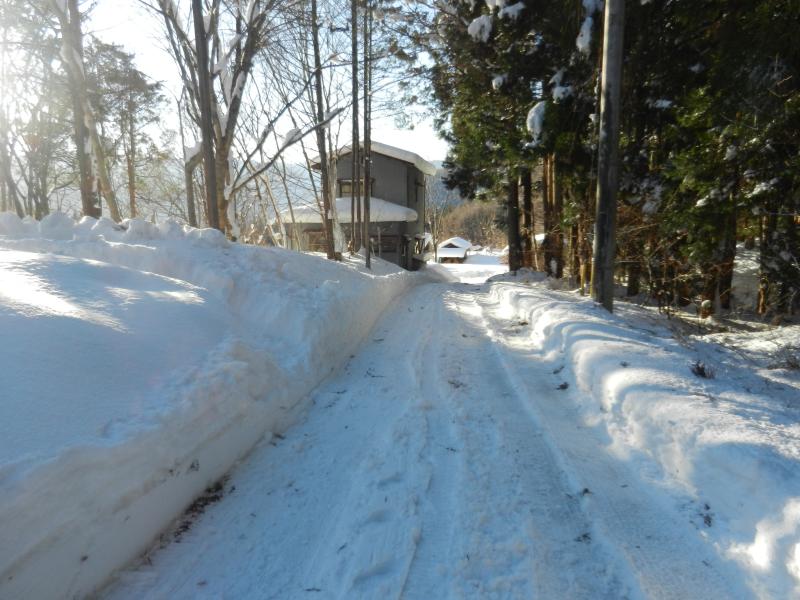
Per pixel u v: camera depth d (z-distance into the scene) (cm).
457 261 5538
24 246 590
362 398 470
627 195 1081
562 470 329
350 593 225
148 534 259
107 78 1923
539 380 512
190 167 1225
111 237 679
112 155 2305
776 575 214
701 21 847
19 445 221
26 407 244
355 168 1920
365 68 1489
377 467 334
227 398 350
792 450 264
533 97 1282
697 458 289
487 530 268
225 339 427
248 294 581
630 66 1010
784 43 689
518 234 2048
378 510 285
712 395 362
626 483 312
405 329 791
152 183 2706
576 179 1219
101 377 297
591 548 254
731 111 796
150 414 288
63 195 2806
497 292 1226
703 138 876
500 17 1138
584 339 535
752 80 746
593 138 1062
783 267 837
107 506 235
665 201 997
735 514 254
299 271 765
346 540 262
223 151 1075
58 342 301
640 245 1075
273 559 251
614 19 701
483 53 1308
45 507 207
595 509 283
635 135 1132
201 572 241
